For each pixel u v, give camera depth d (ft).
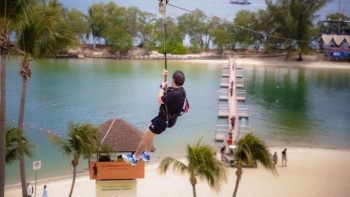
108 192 90.68
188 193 119.75
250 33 447.01
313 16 426.51
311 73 363.15
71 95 248.73
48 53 95.35
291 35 414.82
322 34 419.74
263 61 417.28
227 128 188.55
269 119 216.54
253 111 232.73
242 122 202.59
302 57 431.43
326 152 165.78
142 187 124.26
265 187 123.95
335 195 120.88
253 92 283.38
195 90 277.03
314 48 437.17
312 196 119.24
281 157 156.66
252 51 454.40
